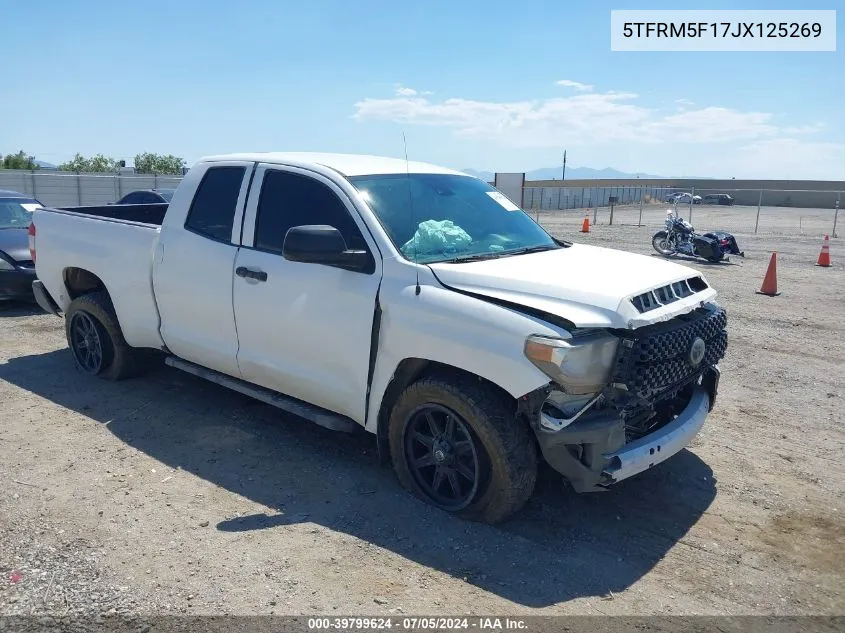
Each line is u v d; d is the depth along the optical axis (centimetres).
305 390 451
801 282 1302
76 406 558
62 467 449
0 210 997
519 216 516
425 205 456
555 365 341
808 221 3456
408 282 398
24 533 370
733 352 780
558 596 329
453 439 394
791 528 398
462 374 387
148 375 634
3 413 540
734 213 4441
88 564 343
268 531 379
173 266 521
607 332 360
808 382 671
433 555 360
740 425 556
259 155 496
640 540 382
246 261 472
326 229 400
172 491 421
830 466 482
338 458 474
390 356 402
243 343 484
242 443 494
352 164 469
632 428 395
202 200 516
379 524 389
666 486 446
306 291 436
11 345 736
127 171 4869
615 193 5956
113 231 579
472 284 382
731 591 338
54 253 631
